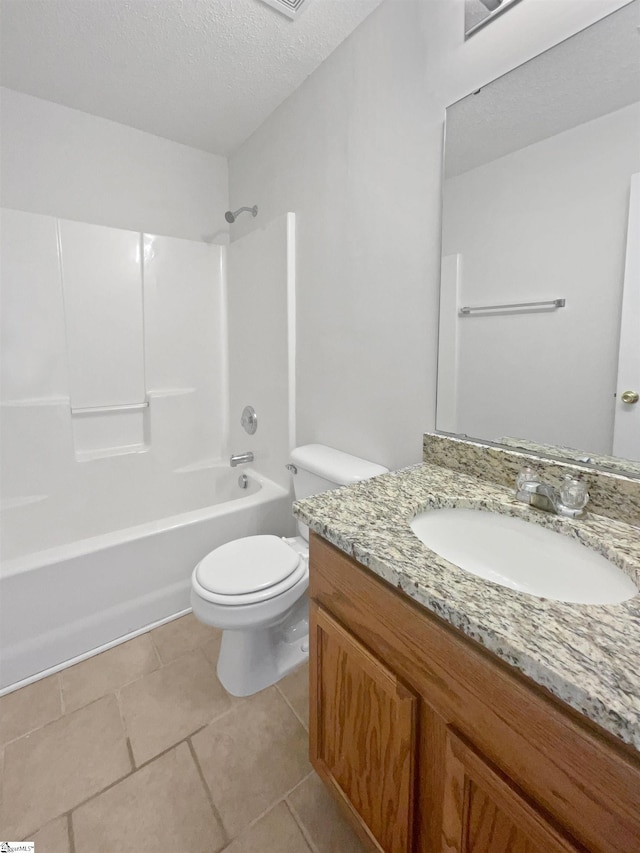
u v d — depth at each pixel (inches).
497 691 22.2
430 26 46.3
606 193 34.7
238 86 69.5
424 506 38.1
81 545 59.9
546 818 20.0
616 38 33.6
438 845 27.3
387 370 56.4
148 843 38.6
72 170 78.5
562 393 38.6
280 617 52.2
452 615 23.0
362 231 58.2
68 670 58.2
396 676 28.9
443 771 25.9
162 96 72.7
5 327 73.4
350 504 37.5
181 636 65.3
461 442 46.5
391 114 52.0
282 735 49.4
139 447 90.7
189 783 43.8
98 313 83.0
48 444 77.7
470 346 45.9
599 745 18.0
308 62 63.2
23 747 47.3
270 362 81.9
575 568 32.3
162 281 90.1
